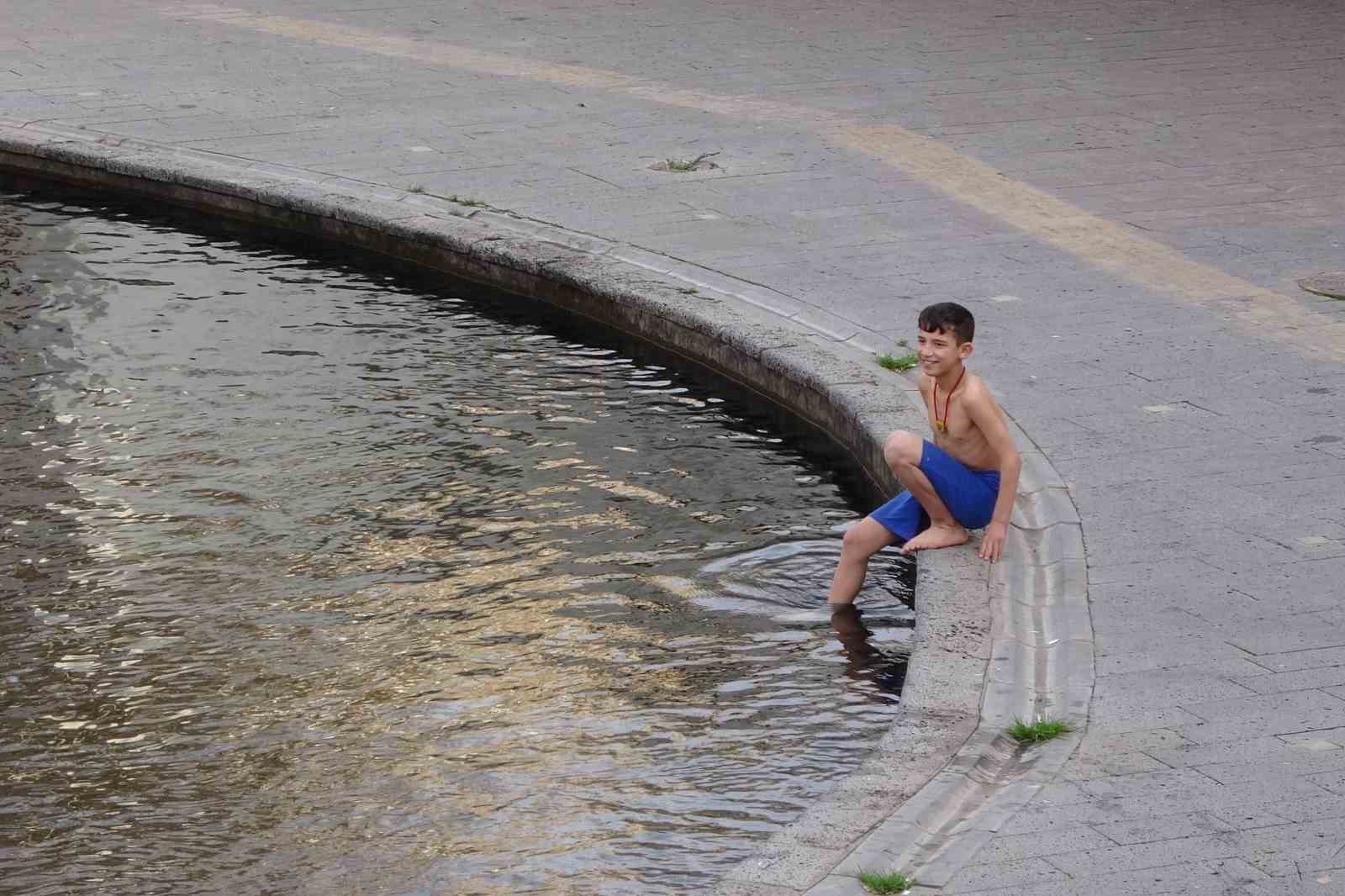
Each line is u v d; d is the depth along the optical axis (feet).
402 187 59.36
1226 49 84.48
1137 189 58.85
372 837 26.13
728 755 28.43
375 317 51.70
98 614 33.65
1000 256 51.57
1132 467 36.22
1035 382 41.27
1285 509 33.99
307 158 63.21
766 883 22.58
